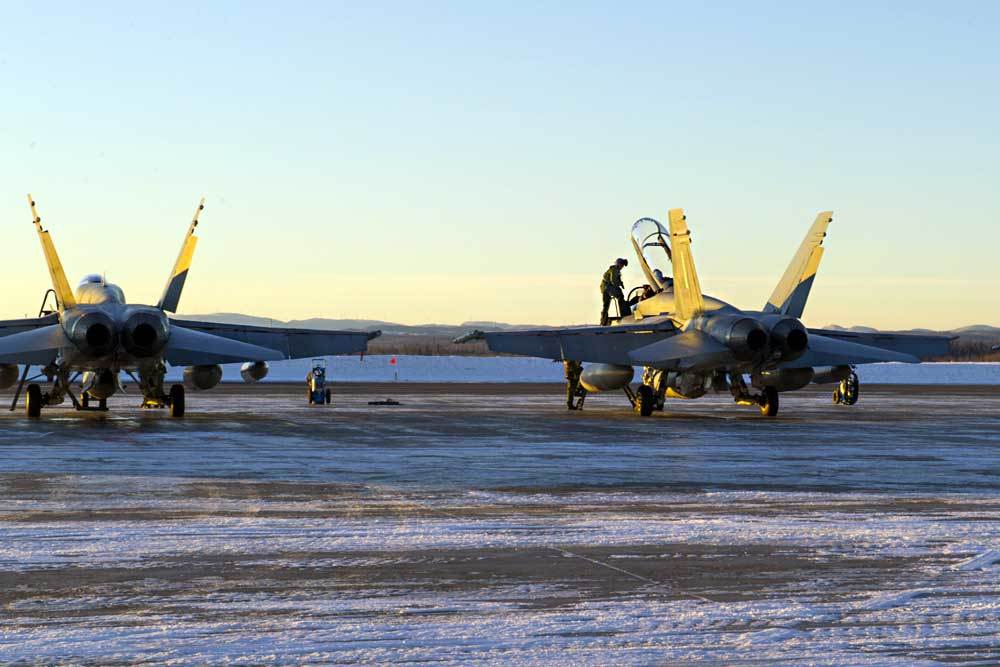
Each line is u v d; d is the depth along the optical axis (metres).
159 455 25.45
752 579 12.22
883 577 12.33
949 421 40.56
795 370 43.09
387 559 13.21
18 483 20.03
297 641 9.78
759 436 32.38
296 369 120.06
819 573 12.52
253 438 30.44
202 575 12.27
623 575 12.40
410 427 35.31
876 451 27.50
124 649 9.51
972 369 141.00
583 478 21.33
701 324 41.00
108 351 36.44
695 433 33.41
